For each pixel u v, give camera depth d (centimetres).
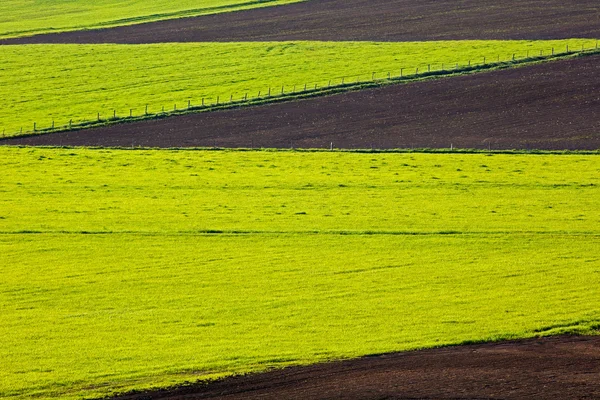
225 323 11694
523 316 11825
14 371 10094
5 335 11288
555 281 13300
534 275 13600
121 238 15950
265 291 13038
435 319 11750
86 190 19450
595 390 9500
